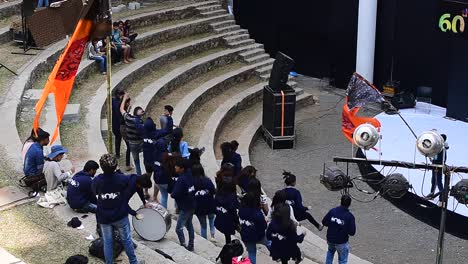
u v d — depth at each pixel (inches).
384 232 649.0
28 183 511.2
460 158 784.9
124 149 688.4
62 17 555.8
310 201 712.4
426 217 663.8
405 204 685.3
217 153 794.2
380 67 1026.7
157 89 842.2
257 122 900.0
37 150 515.2
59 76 490.3
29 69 761.0
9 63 781.9
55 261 426.6
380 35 1014.4
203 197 502.6
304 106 1003.9
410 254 610.5
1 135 601.9
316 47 1106.7
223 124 869.2
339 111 983.0
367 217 677.9
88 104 735.7
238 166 589.9
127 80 841.5
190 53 1011.9
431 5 950.4
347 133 716.7
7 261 411.2
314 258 560.1
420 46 977.5
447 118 919.7
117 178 400.2
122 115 620.1
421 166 498.3
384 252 613.3
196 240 524.7
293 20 1114.7
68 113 675.4
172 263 438.0
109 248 411.8
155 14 1038.4
